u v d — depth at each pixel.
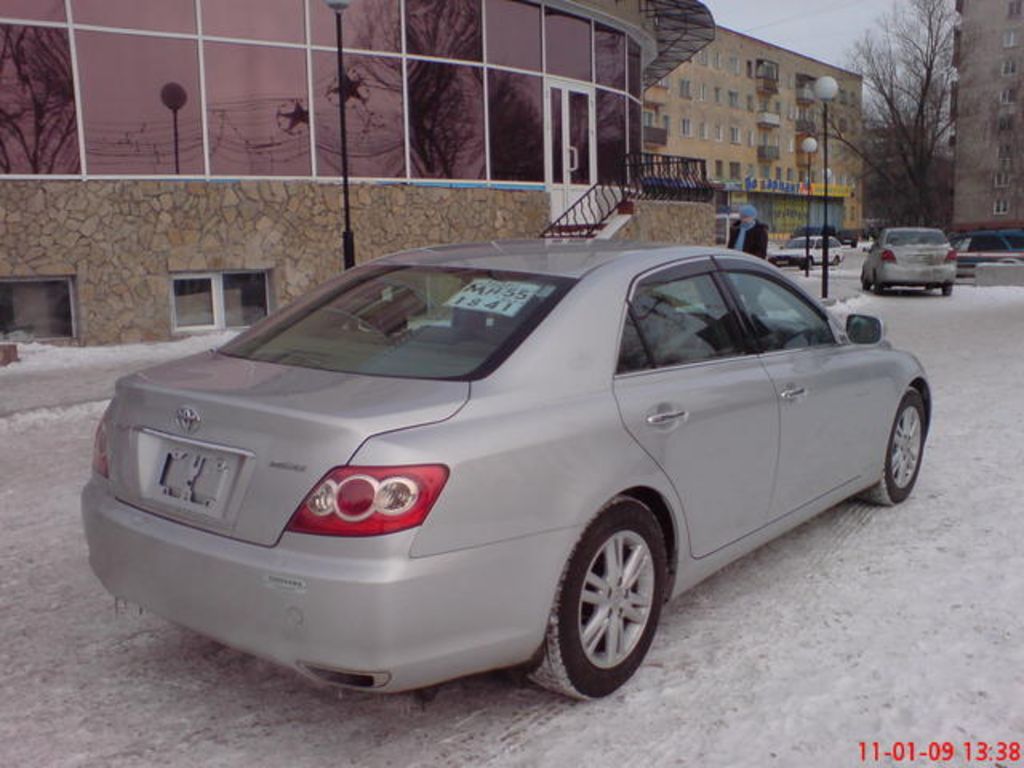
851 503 5.04
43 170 11.52
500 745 2.77
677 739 2.78
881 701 2.97
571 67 16.55
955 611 3.62
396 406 2.61
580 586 2.87
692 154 70.56
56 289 11.82
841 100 88.69
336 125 13.41
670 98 67.88
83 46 11.63
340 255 13.47
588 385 3.00
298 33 13.00
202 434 2.73
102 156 11.86
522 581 2.68
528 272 3.36
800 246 38.78
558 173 16.39
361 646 2.44
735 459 3.53
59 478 5.89
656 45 19.95
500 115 15.26
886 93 58.41
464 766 2.66
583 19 16.73
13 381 9.30
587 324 3.11
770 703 2.97
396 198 13.88
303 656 2.50
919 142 57.97
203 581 2.65
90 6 11.62
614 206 17.17
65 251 11.64
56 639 3.53
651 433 3.11
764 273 4.12
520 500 2.67
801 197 83.25
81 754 2.73
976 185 69.81
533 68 15.76
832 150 85.06
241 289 13.01
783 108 81.06
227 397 2.75
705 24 19.91
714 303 3.73
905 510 4.92
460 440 2.58
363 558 2.44
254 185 12.73
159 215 12.13
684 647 3.38
